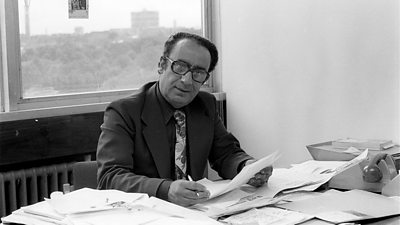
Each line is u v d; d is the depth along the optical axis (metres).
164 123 1.92
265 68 3.25
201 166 2.00
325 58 2.92
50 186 2.73
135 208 1.42
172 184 1.56
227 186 1.58
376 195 1.64
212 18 3.57
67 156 2.83
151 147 1.86
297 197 1.62
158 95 1.95
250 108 3.37
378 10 2.66
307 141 3.05
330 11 2.87
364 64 2.74
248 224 1.33
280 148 3.21
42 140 2.64
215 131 2.12
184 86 1.87
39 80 2.79
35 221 1.35
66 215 1.36
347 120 2.84
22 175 2.60
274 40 3.18
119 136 1.81
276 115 3.21
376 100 2.70
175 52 1.88
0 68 2.62
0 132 2.49
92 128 2.85
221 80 3.56
